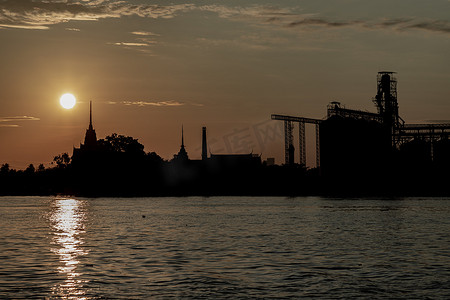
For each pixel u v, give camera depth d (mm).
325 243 85500
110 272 60188
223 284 53812
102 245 84188
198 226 117562
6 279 56594
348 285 53469
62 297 49375
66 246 83188
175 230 108562
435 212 158875
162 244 84750
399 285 53438
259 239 91312
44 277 57594
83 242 88562
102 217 147625
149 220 135875
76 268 62719
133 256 71750
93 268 62625
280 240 89688
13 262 67250
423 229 109125
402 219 134750
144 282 54875
